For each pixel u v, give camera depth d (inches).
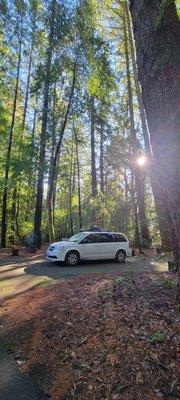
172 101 165.2
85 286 356.8
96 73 631.8
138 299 260.4
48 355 205.8
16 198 1079.6
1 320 273.3
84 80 798.5
